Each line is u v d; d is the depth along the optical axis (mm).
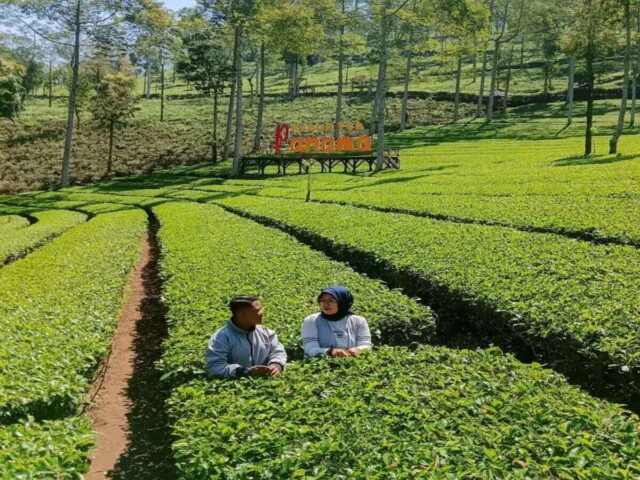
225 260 12891
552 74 74375
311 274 11008
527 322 7777
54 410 6676
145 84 93312
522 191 20531
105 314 10031
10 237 23406
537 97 69375
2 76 46719
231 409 5496
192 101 80812
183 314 8961
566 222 14297
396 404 5449
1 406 6293
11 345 7945
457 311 9578
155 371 9898
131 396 8938
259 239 15922
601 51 35594
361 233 14867
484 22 46500
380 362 6520
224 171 48812
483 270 10086
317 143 43219
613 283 8773
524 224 14859
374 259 12328
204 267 12250
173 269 12453
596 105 63656
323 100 76625
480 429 4836
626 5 31234
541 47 83312
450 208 18484
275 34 45375
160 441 7473
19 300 11258
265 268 11719
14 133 61375
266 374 6422
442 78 70688
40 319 9539
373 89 80500
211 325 8148
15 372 6977
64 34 49719
